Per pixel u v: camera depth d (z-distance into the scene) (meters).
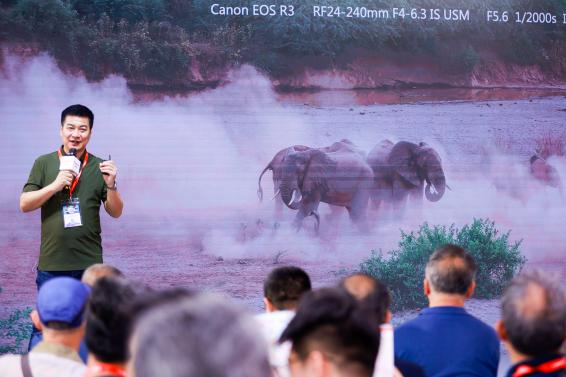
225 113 6.98
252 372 0.95
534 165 7.52
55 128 6.66
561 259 7.50
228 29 7.00
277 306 3.19
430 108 7.37
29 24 6.62
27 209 4.56
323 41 7.17
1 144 6.56
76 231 4.66
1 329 6.50
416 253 7.24
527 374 2.12
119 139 6.77
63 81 6.68
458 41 7.46
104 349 2.10
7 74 6.58
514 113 7.52
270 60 7.07
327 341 1.51
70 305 2.51
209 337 0.96
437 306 3.11
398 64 7.33
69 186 4.66
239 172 6.98
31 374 2.46
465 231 7.35
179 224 6.86
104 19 6.75
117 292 2.15
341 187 7.16
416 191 7.30
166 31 6.89
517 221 7.46
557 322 2.08
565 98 7.63
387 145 7.27
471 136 7.44
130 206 6.78
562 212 7.54
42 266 4.68
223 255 6.93
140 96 6.82
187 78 6.92
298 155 7.10
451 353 2.98
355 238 7.17
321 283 7.09
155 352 0.95
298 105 7.12
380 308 3.00
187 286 6.85
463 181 7.39
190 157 6.90
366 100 7.25
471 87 7.46
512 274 7.39
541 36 7.63
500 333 2.24
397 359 3.02
